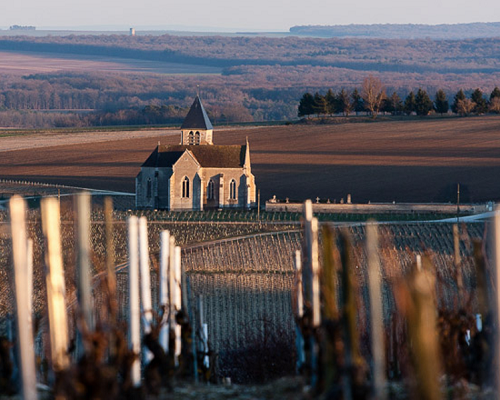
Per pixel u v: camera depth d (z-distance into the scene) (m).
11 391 40.53
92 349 33.81
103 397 32.81
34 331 46.41
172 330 46.91
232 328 97.62
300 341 46.84
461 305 56.94
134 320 40.81
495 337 35.91
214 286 123.50
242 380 64.94
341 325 35.19
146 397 39.47
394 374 51.16
